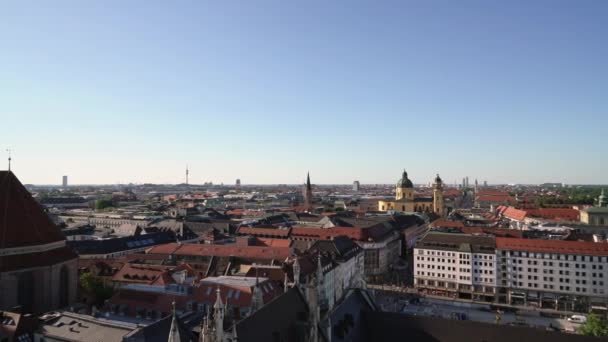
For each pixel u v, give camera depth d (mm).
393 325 65562
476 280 160500
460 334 61844
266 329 49938
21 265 98562
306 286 64312
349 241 186875
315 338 53875
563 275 149250
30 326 80500
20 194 107062
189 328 81938
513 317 139250
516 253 155375
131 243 186000
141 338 69688
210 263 144375
